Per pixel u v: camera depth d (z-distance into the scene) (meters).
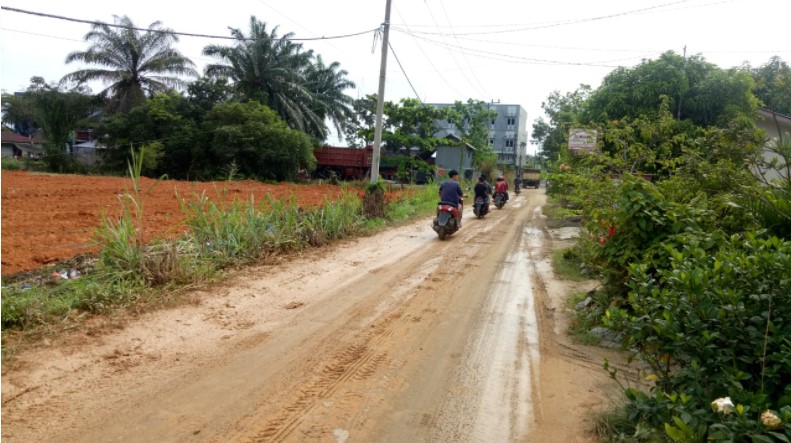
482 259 9.89
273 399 3.73
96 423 3.28
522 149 70.12
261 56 39.06
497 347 5.04
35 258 7.30
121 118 35.31
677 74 14.29
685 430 2.56
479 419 3.59
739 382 2.82
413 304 6.45
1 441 3.00
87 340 4.55
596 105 15.85
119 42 36.78
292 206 9.82
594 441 3.33
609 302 5.61
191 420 3.38
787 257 2.98
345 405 3.69
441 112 30.55
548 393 4.04
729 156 5.97
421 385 4.09
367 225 13.09
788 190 5.12
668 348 3.11
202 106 38.66
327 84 49.50
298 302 6.23
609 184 6.51
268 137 35.12
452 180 12.92
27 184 20.11
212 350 4.59
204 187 23.36
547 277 8.41
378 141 15.30
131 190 19.36
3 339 4.36
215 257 7.37
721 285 3.10
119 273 5.87
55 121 36.62
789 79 7.63
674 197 6.01
